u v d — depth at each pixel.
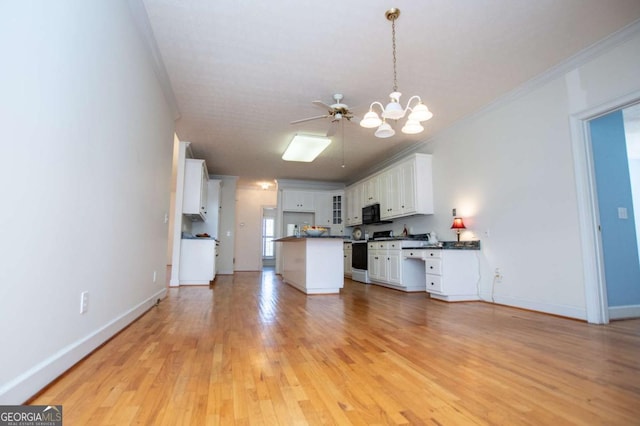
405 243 5.29
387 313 3.45
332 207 8.52
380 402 1.44
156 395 1.47
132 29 2.48
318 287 4.85
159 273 3.92
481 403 1.43
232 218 8.27
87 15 1.77
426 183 5.30
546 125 3.43
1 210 1.16
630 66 2.73
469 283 4.30
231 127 4.95
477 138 4.37
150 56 2.98
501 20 2.62
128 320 2.70
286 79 3.54
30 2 1.29
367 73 3.41
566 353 2.12
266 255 11.28
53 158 1.48
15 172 1.23
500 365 1.90
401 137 5.36
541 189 3.46
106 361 1.89
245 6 2.46
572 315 3.14
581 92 3.10
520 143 3.72
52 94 1.46
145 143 2.97
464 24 2.67
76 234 1.73
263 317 3.21
